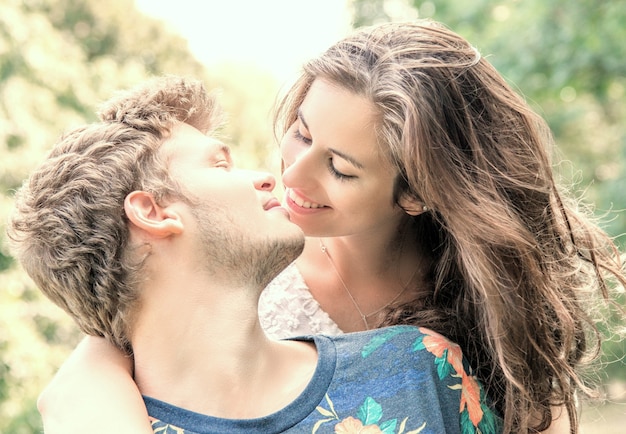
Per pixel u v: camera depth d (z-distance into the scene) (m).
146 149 1.63
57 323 6.70
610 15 6.71
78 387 1.63
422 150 1.83
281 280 2.18
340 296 2.16
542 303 1.92
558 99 7.86
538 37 6.97
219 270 1.61
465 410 1.71
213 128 1.81
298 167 1.87
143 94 1.71
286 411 1.59
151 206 1.61
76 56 8.58
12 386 6.00
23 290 6.44
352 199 1.88
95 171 1.61
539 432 1.93
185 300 1.61
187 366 1.61
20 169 6.73
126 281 1.62
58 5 11.67
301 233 1.67
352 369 1.67
